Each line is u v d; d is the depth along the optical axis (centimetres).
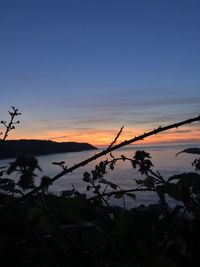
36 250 201
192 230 191
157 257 154
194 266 184
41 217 172
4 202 247
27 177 150
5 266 194
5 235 201
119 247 175
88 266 171
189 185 207
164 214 200
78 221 173
